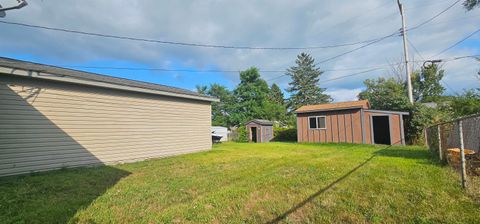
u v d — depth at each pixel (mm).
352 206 3500
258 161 7887
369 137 15102
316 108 17516
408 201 3617
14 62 7355
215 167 6926
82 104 7469
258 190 4398
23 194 4293
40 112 6586
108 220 3172
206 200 3887
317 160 7883
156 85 11703
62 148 6961
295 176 5434
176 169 6742
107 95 8109
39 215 3311
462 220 2910
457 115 13828
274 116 34906
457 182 4539
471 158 5637
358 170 5961
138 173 6246
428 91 27359
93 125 7695
